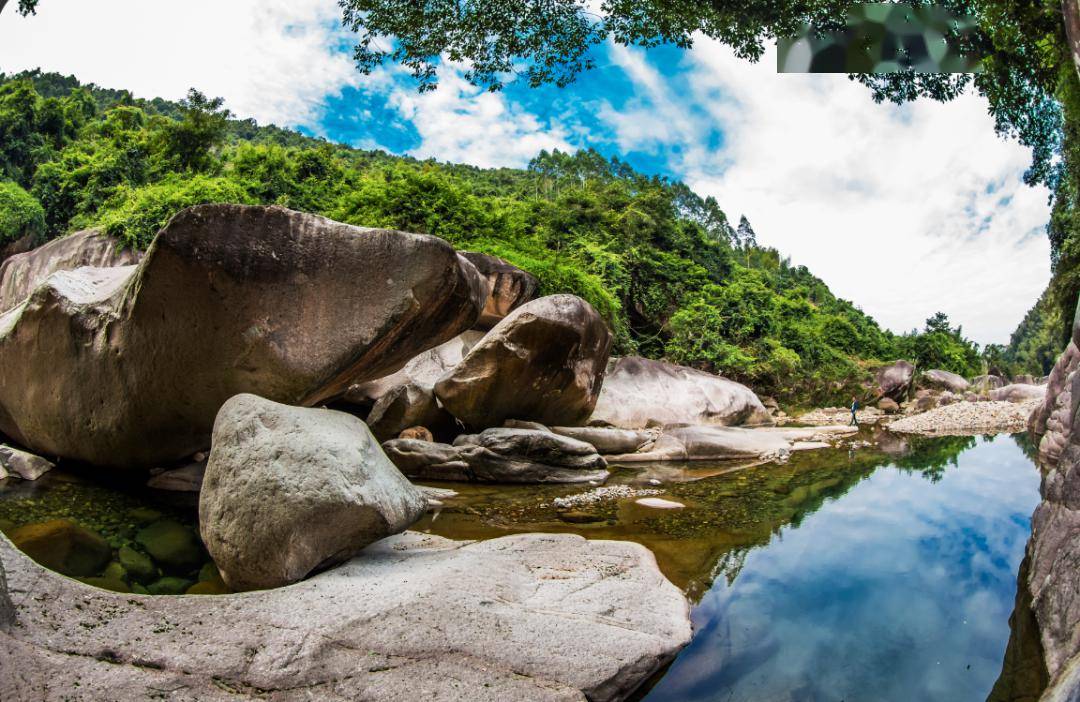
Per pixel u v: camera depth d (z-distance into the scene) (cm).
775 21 430
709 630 442
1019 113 547
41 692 283
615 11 519
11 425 838
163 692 296
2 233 2889
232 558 461
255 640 340
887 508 825
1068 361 1217
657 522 745
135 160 3225
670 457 1256
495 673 336
